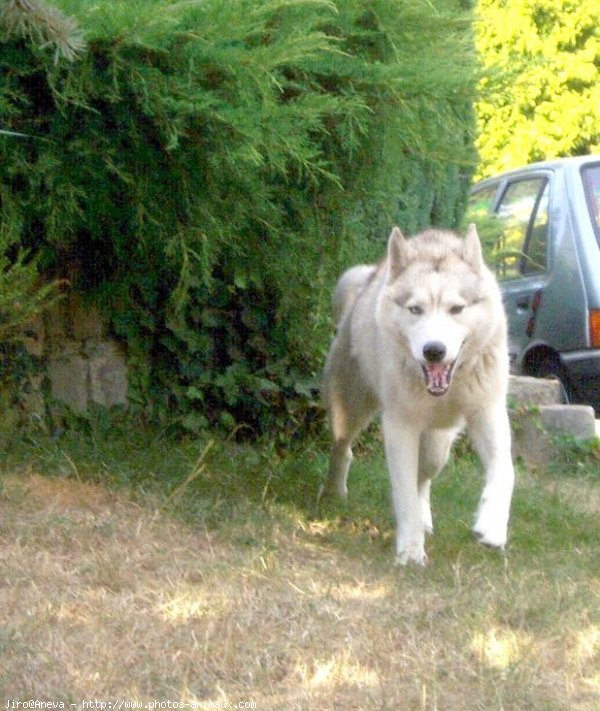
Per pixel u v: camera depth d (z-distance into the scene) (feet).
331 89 15.60
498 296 15.23
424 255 15.03
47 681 12.00
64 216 15.26
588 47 36.22
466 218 21.11
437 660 12.53
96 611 13.00
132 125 14.87
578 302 21.17
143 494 15.46
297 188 16.20
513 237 22.72
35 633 12.55
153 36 14.29
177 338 17.84
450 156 16.40
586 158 22.24
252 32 14.55
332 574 14.21
